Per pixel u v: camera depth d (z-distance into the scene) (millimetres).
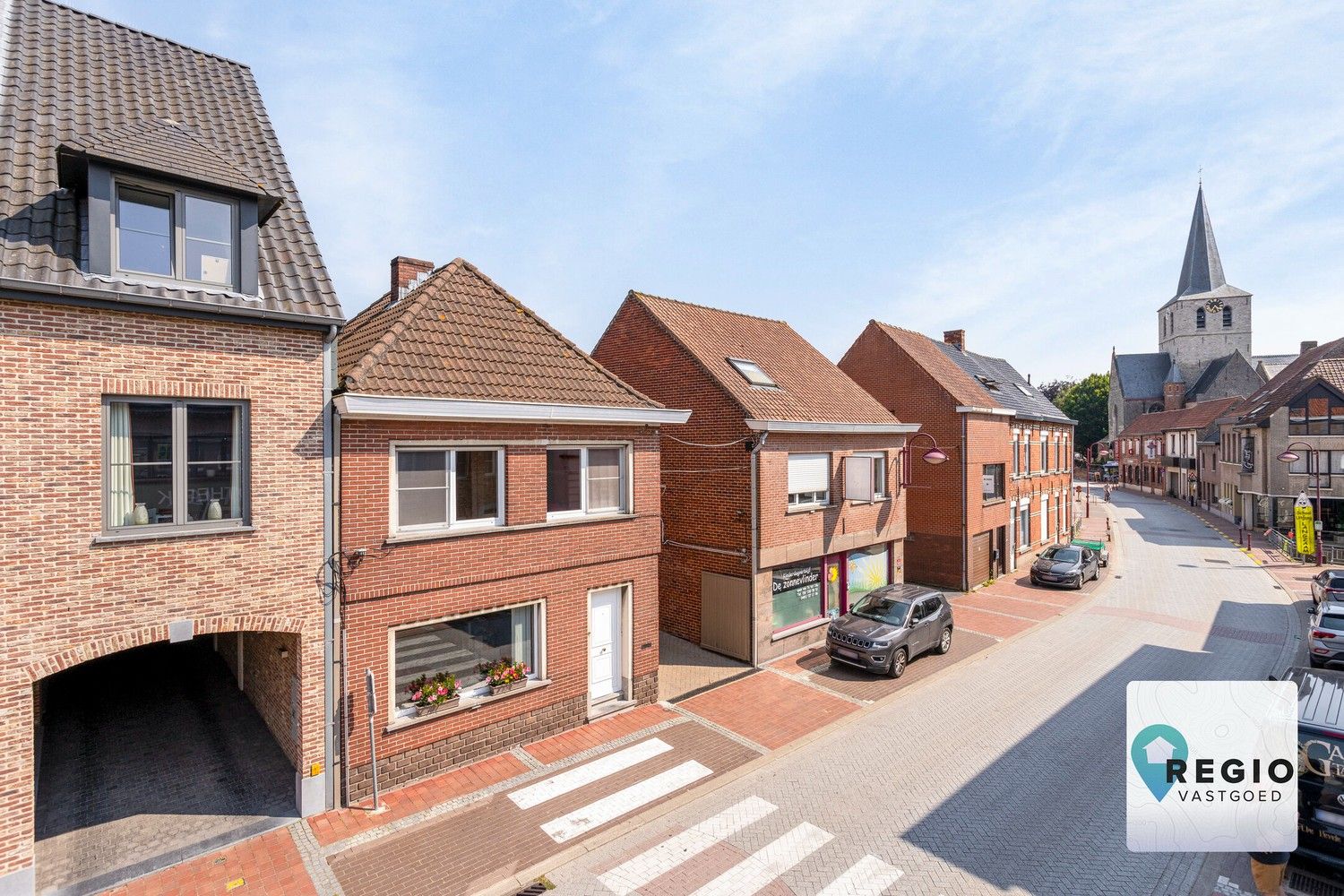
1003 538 26109
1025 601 21703
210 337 8000
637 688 12570
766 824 8711
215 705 12055
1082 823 8695
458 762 10016
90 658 7215
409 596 9500
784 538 15406
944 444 23203
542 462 11000
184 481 7945
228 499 8250
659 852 8102
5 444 6777
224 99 11039
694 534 16188
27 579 6871
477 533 10102
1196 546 33844
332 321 8656
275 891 7258
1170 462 59688
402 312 11641
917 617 15125
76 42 10258
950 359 27000
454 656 10211
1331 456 32938
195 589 7867
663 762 10328
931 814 8969
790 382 17844
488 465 10523
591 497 11992
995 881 7570
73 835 8172
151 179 7938
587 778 9820
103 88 9789
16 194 7762
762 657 14945
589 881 7559
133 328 7512
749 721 11938
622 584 12250
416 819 8680
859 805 9203
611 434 12031
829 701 12953
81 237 7805
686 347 16234
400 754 9422
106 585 7312
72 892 7164
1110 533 36938
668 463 16750
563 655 11320
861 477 16734
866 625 14656
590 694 12055
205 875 7480
